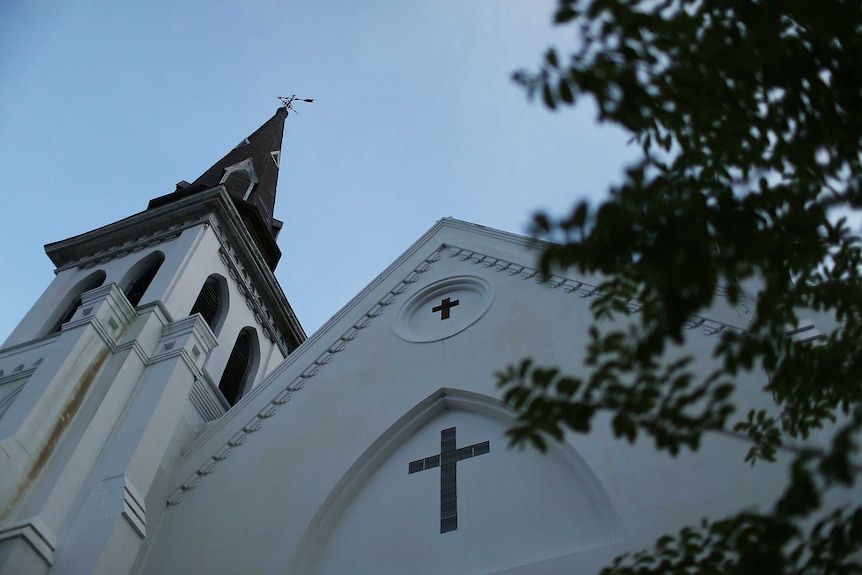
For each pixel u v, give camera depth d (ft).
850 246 19.29
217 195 73.82
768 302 17.65
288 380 50.90
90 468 42.47
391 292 54.75
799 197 17.98
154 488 44.88
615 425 16.34
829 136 17.81
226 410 57.52
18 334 65.92
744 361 17.43
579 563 32.78
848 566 15.74
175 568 40.70
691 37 18.42
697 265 15.03
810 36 18.02
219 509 43.50
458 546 36.83
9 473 38.93
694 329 40.81
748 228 16.30
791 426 19.60
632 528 33.27
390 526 39.50
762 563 15.24
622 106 18.08
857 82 17.40
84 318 49.73
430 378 46.16
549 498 37.19
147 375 49.42
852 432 14.35
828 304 19.61
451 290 53.47
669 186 16.55
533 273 50.08
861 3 17.03
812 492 14.06
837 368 18.74
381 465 43.45
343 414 46.47
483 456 41.06
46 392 43.37
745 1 17.67
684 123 18.72
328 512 41.06
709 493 33.37
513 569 33.99
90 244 75.72
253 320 75.92
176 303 63.62
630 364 16.25
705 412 16.43
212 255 71.82
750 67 17.97
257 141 105.40
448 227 58.65
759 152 18.84
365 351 50.85
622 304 19.60
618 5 17.79
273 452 45.98
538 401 16.30
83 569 36.68
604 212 15.17
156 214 74.49
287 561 38.70
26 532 36.73
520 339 46.09
